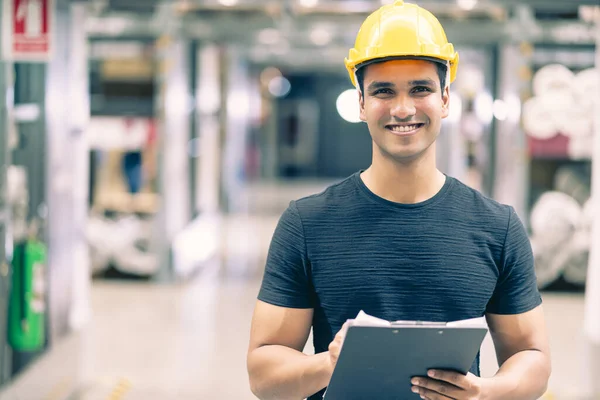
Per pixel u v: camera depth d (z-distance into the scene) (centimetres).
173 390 591
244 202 1889
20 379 502
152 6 923
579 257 939
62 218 591
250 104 2216
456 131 1064
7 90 481
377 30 196
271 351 205
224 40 1012
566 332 774
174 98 979
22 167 549
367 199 204
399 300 200
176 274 997
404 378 186
